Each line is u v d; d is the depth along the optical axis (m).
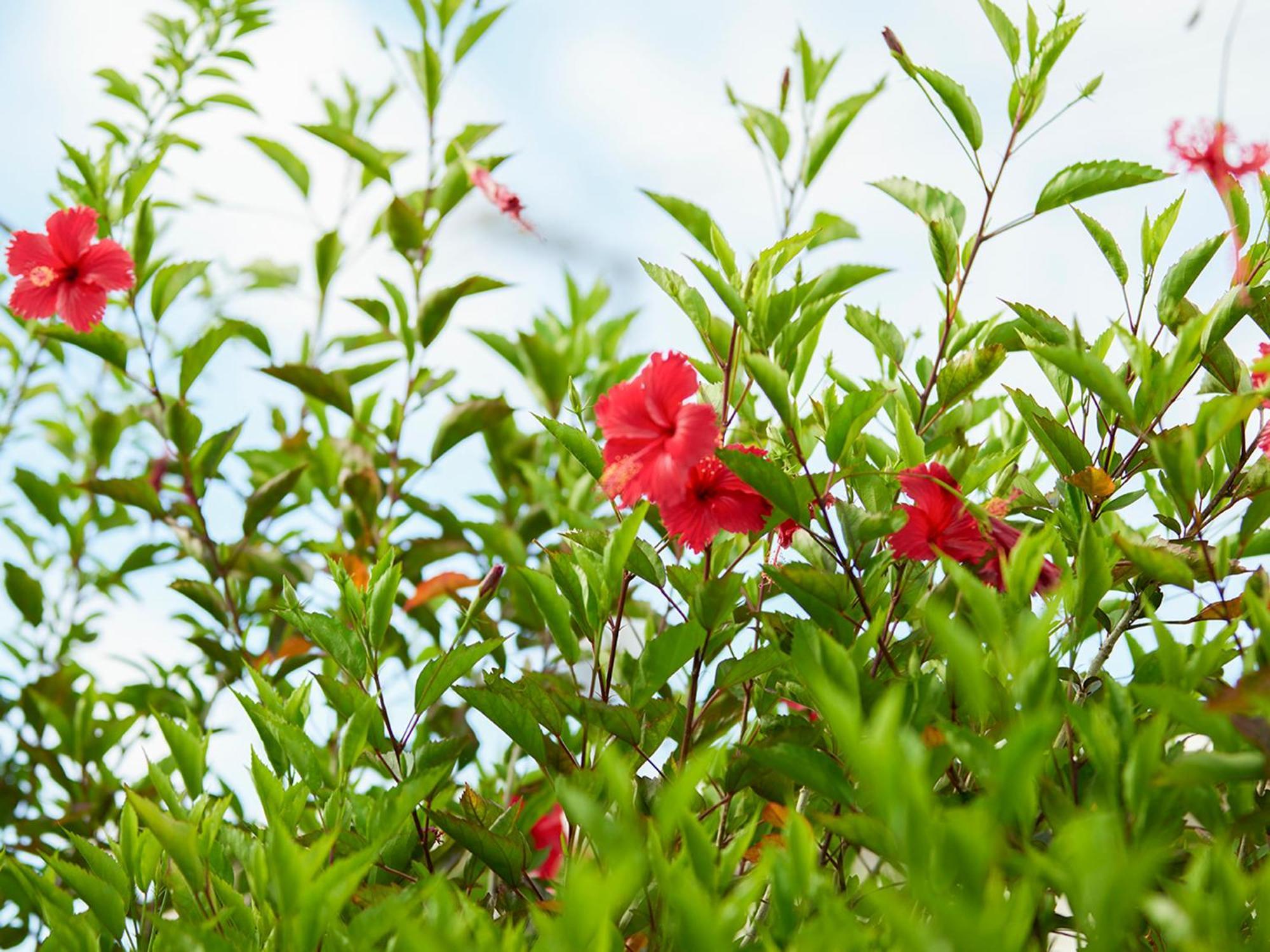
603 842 2.10
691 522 2.40
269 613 2.97
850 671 2.22
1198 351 2.40
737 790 2.38
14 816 2.92
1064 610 2.36
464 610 2.74
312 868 2.15
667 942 2.20
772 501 2.37
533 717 2.37
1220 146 2.46
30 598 3.13
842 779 2.24
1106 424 2.46
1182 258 2.44
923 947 1.84
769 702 2.46
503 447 3.07
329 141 2.96
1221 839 2.14
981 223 2.51
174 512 2.99
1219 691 2.28
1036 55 2.50
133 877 2.30
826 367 2.56
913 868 1.94
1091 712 2.20
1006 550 2.38
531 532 3.00
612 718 2.35
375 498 3.00
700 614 2.36
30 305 2.81
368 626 2.42
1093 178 2.46
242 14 3.60
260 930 2.24
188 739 2.31
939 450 2.54
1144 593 2.35
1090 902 1.92
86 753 2.88
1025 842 2.13
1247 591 2.23
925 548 2.40
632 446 2.39
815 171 2.79
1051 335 2.42
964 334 2.57
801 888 2.14
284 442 3.11
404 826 2.38
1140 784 2.17
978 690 2.13
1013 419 2.65
